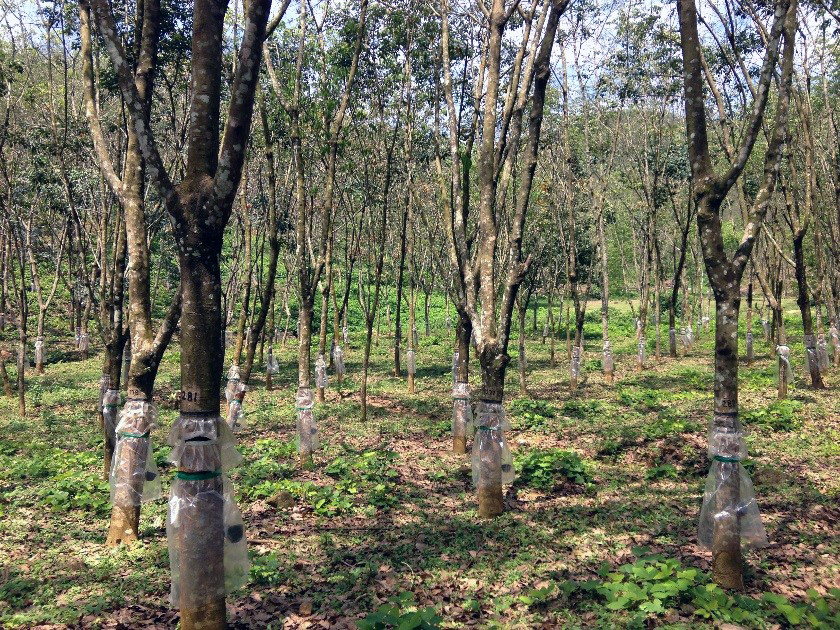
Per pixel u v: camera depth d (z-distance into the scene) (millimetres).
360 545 6891
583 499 8445
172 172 11797
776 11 5652
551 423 13469
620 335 37250
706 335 35531
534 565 6156
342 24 12922
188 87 11945
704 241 5727
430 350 30922
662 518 7453
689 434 11688
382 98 14438
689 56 5781
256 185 19297
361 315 40656
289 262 29938
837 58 16859
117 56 4387
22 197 17000
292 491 8734
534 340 35406
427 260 29156
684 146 20734
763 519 7328
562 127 19016
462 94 13078
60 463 10281
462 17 12164
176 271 24578
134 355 7078
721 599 4910
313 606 5371
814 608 4934
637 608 4988
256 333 13492
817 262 18781
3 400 17281
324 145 12031
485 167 8086
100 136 7449
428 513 8023
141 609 5320
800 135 17422
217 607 4445
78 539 7082
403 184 17859
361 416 14250
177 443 4434
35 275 21938
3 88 13570
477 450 7988
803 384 17484
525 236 18438
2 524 7410
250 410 16031
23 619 5055
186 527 4359
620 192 25016
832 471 9234
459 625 4977
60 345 27625
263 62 12820
